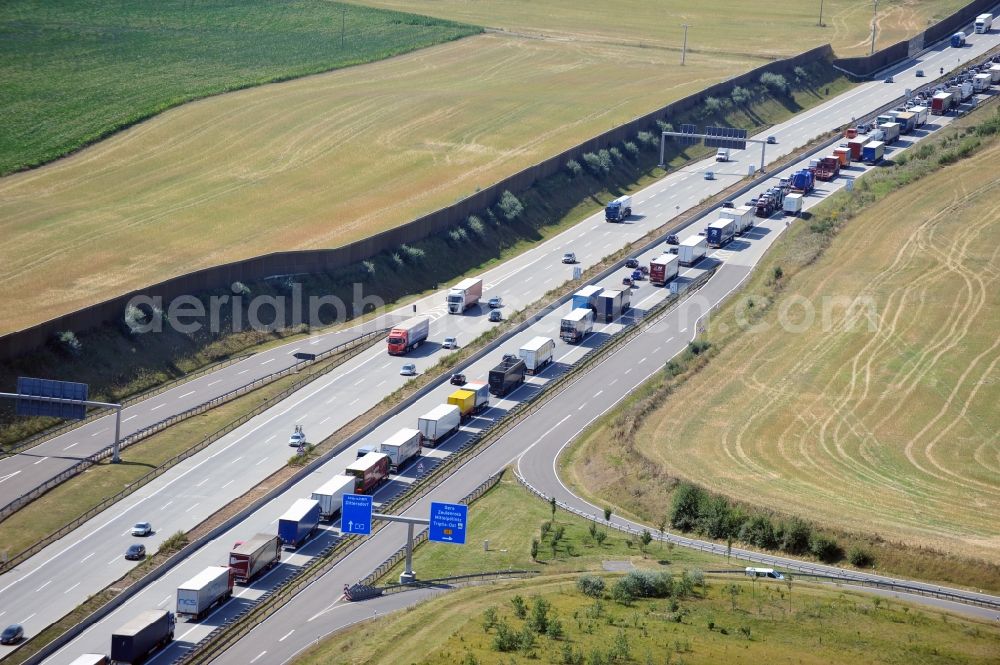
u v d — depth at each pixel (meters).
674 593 144.38
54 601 159.50
